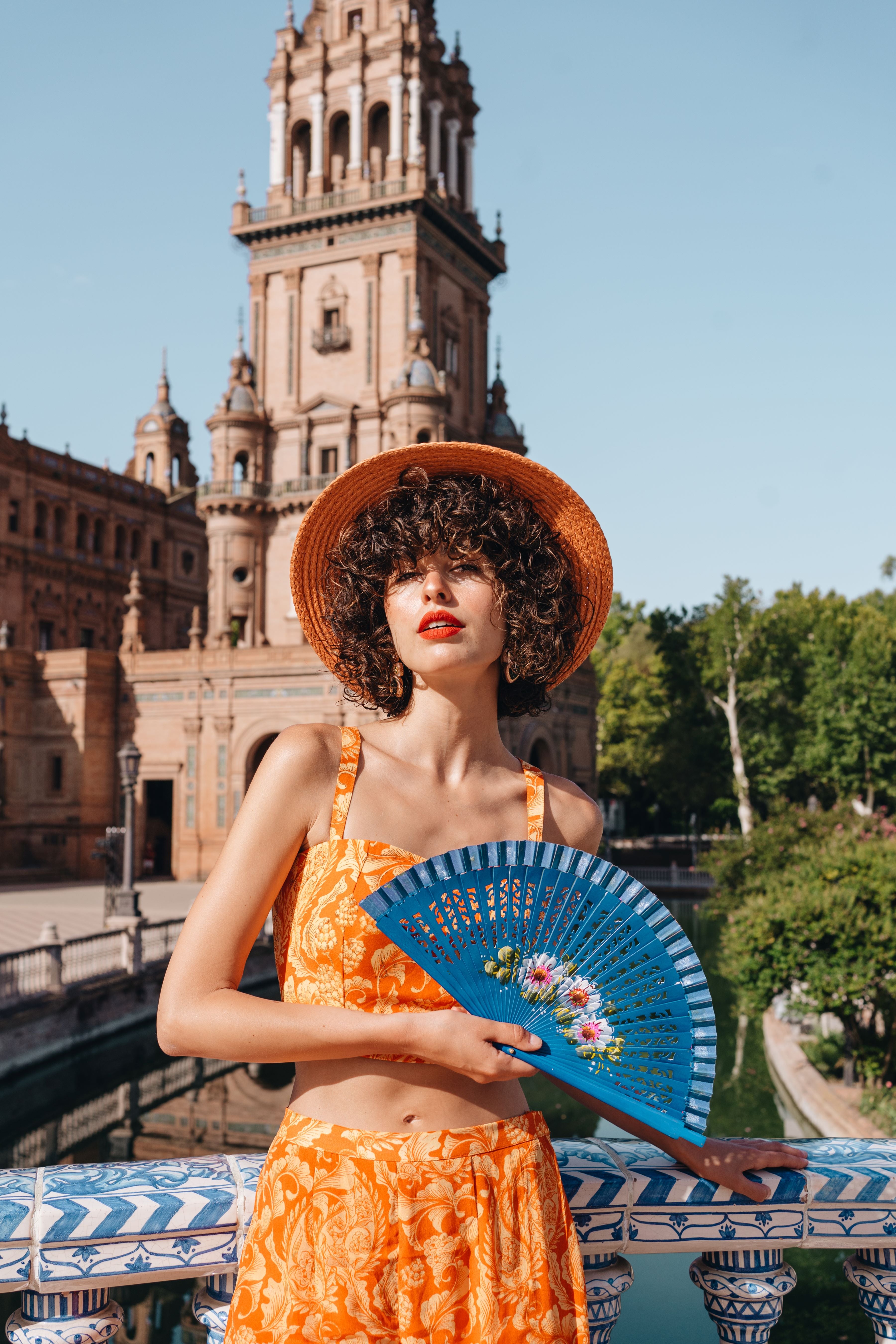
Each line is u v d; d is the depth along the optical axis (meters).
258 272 46.69
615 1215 2.01
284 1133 1.55
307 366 45.66
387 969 1.50
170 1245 1.79
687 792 54.16
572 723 47.41
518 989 1.50
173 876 42.16
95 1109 16.92
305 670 40.25
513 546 1.73
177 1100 17.48
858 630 51.38
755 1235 2.04
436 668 1.63
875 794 50.19
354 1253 1.43
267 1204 1.51
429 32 48.56
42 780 44.34
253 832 1.53
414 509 1.73
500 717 2.01
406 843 1.60
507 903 1.48
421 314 44.38
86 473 54.00
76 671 43.78
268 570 45.22
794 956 14.13
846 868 14.70
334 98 46.19
